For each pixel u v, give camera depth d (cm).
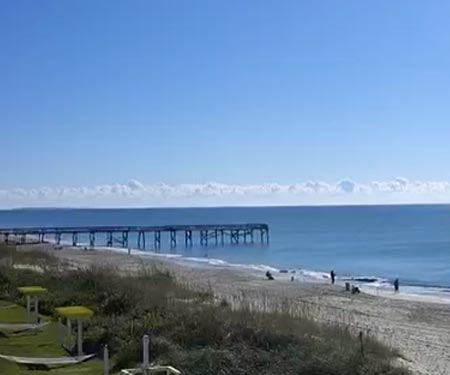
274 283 4084
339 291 3738
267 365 1279
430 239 10150
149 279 2462
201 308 1698
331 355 1328
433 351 1953
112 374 1224
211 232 11200
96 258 5631
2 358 1313
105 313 1769
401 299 3531
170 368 1141
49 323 1709
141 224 17188
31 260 3488
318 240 10256
